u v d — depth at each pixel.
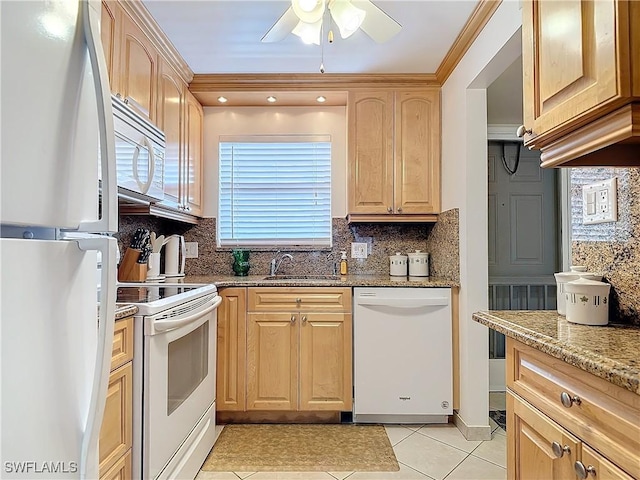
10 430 0.56
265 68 2.69
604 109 0.76
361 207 2.87
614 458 0.70
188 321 1.65
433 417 2.52
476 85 2.29
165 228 3.13
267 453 2.14
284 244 3.21
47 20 0.62
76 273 0.70
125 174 1.63
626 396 0.67
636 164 0.98
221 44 2.36
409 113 2.87
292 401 2.51
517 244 3.50
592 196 1.23
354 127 2.88
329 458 2.09
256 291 2.53
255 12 2.03
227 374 2.51
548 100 0.95
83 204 0.72
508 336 1.05
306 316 2.52
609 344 0.83
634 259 1.06
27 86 0.58
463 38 2.26
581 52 0.81
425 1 1.95
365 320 2.50
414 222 3.00
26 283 0.59
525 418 1.02
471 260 2.34
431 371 2.48
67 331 0.68
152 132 1.93
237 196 3.22
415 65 2.66
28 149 0.58
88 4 0.72
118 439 1.31
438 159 2.85
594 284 1.05
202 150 3.15
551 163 0.99
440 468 1.99
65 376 0.67
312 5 1.65
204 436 2.02
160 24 2.12
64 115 0.67
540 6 0.99
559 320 1.13
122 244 2.47
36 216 0.60
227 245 3.22
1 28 0.53
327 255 3.20
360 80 2.84
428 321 2.49
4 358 0.55
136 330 1.42
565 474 0.84
